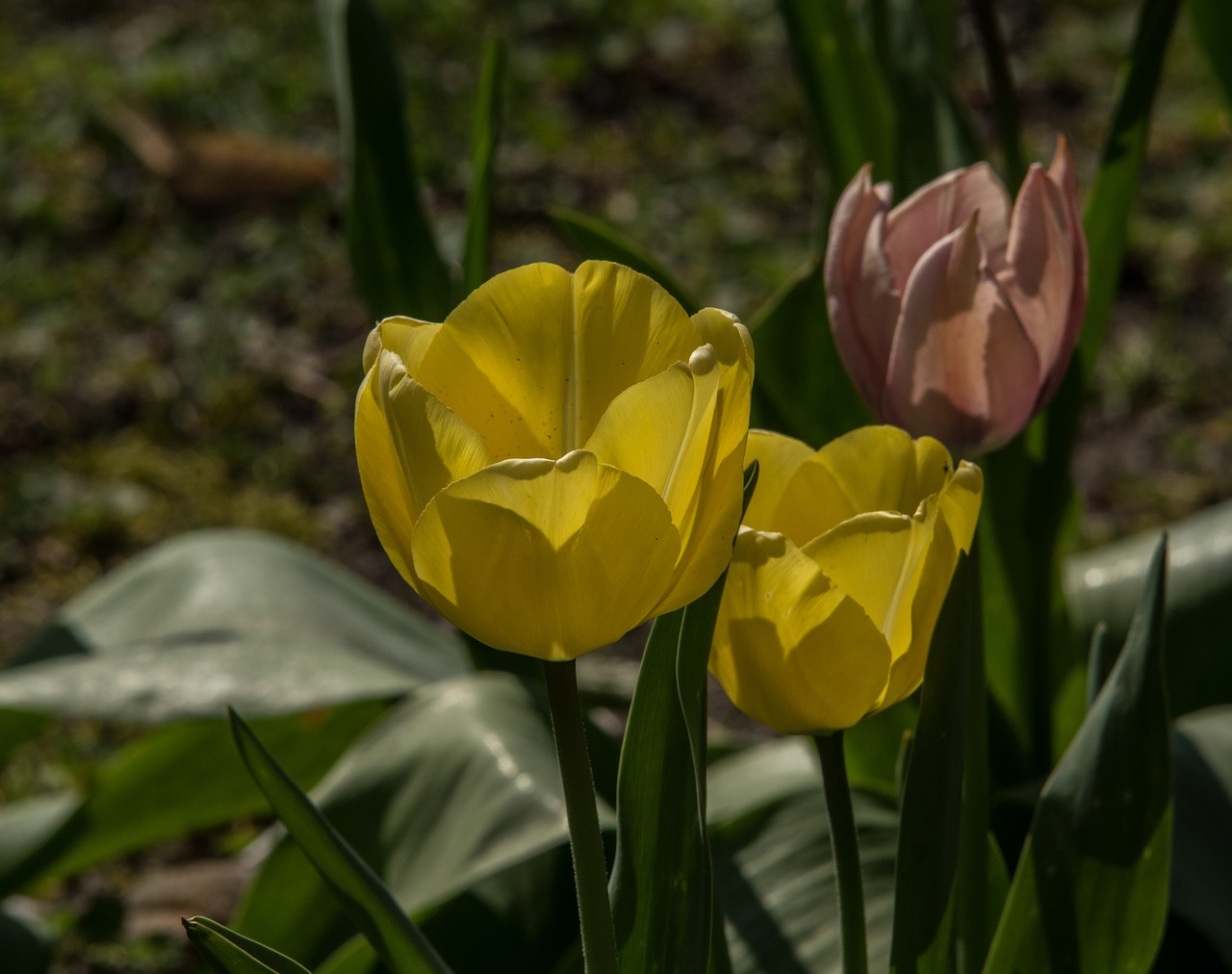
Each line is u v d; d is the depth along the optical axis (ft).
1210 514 3.38
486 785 2.99
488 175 2.98
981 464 3.07
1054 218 2.54
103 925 3.87
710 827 2.99
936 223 2.62
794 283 3.11
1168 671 3.24
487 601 2.24
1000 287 2.54
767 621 2.33
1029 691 3.15
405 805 3.02
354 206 3.06
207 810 3.41
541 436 2.31
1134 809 2.55
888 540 2.33
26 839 3.37
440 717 3.08
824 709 2.36
